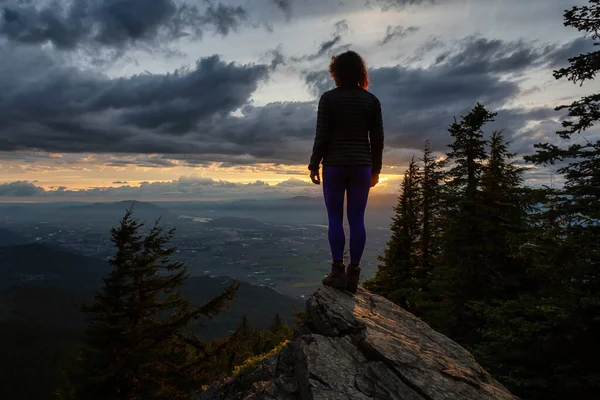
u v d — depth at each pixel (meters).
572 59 7.09
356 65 3.75
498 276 11.84
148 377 12.20
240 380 5.17
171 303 13.45
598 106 6.80
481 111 13.29
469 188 13.08
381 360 2.80
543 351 6.58
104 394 11.62
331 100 3.63
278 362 3.63
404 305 19.55
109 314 11.91
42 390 64.31
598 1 6.79
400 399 2.44
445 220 14.08
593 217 6.53
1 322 133.25
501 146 13.67
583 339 6.13
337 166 3.66
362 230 3.83
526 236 7.81
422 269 19.19
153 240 13.44
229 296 13.30
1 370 72.94
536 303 7.10
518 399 2.75
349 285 3.97
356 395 2.47
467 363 3.12
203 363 13.50
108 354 11.74
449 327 12.62
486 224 12.12
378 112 3.78
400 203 21.77
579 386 5.89
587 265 6.18
